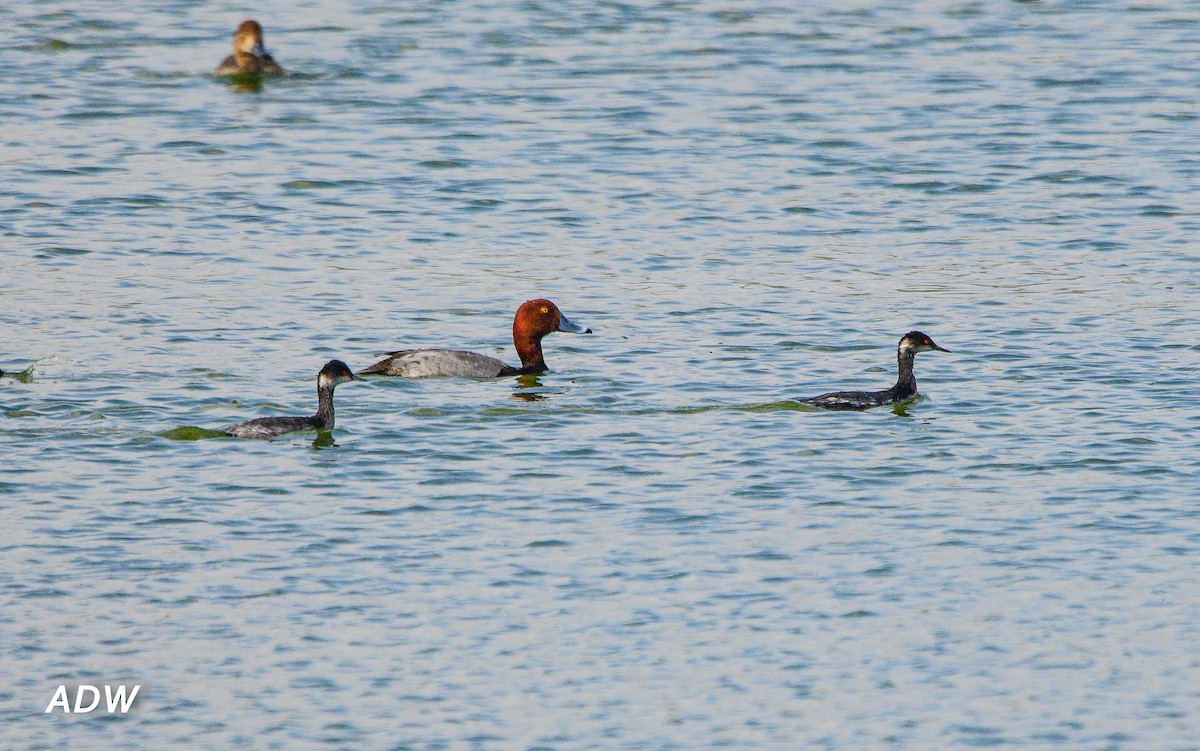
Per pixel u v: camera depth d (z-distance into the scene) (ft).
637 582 62.80
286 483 72.74
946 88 161.38
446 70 169.37
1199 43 178.81
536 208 124.67
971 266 110.32
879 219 121.90
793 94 159.33
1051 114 151.74
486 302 103.60
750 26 188.75
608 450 77.30
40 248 112.98
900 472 74.18
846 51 176.55
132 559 64.49
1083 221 120.98
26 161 135.54
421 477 73.67
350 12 197.26
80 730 52.80
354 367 90.99
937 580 63.00
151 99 157.58
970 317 99.30
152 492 71.36
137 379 87.15
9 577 62.75
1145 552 65.31
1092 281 106.63
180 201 125.59
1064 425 80.28
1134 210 123.44
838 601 61.31
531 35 184.75
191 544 65.98
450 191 129.18
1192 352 91.76
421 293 105.19
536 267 110.73
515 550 65.62
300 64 171.73
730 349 93.91
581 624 59.52
